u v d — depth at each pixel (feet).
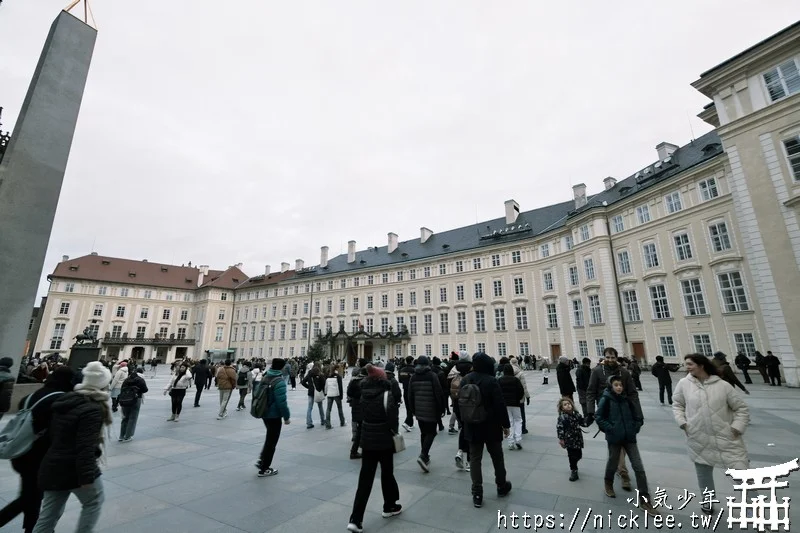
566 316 125.70
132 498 17.40
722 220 85.20
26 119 42.14
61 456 10.98
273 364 22.04
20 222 40.42
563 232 128.88
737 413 14.55
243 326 230.68
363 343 172.86
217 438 30.45
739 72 66.08
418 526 14.56
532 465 22.16
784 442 25.94
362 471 14.74
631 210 106.73
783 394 50.11
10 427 12.07
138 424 36.94
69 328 201.16
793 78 60.13
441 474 21.08
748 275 79.92
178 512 15.85
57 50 45.75
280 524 14.76
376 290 181.37
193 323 238.48
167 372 135.03
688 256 91.81
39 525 10.82
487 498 17.22
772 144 61.57
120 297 218.59
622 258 108.06
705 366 15.28
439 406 22.33
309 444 28.58
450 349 153.99
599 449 25.62
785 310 58.29
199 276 246.68
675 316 93.15
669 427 32.07
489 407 17.42
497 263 149.59
